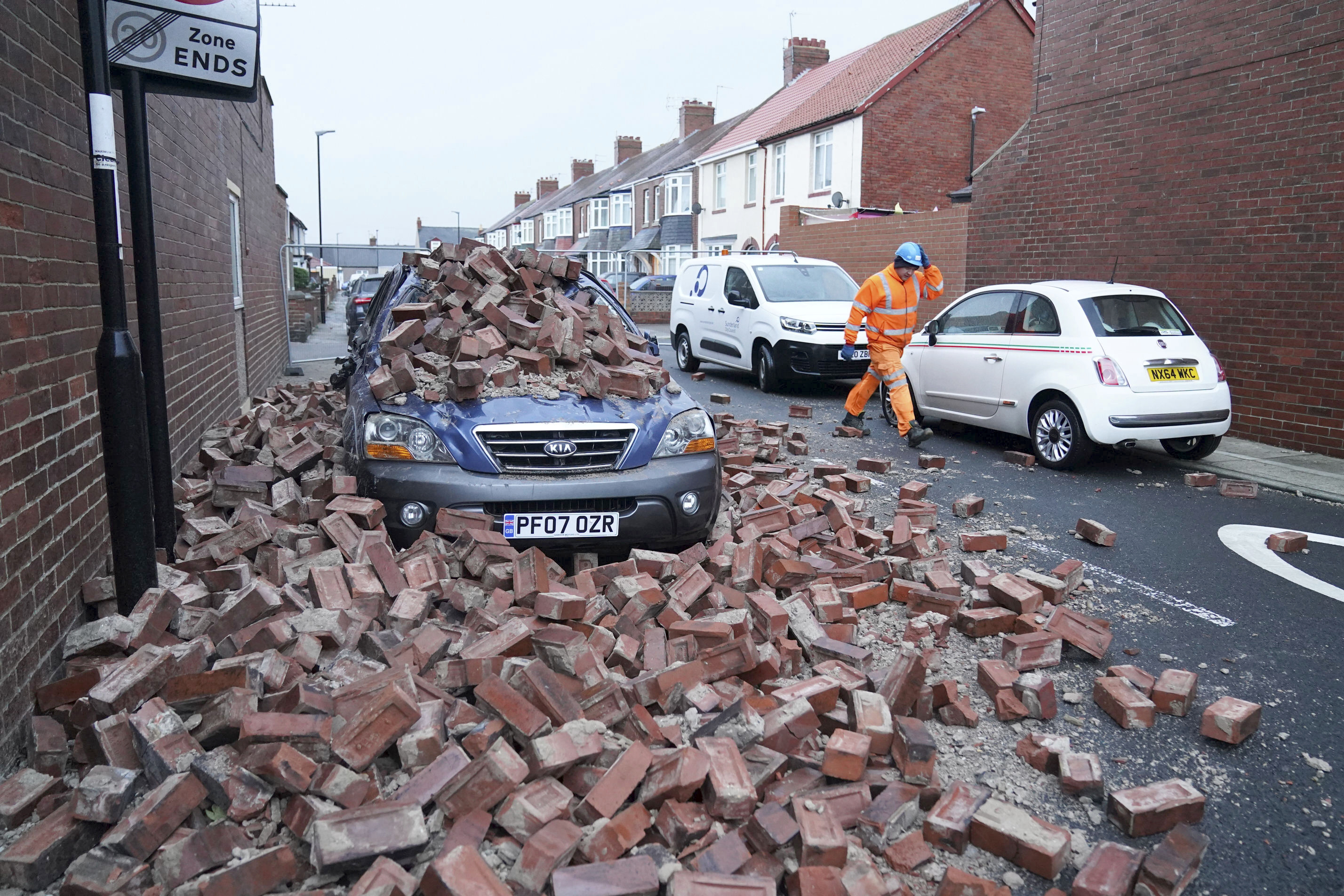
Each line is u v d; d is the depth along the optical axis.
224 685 2.94
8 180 3.14
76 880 2.30
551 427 4.62
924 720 3.62
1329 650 4.46
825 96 30.28
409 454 4.57
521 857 2.36
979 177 13.95
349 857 2.30
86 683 3.10
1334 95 8.96
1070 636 4.30
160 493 4.58
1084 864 2.76
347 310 22.53
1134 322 8.52
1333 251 9.10
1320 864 2.81
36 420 3.29
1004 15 26.91
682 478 4.75
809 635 3.98
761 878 2.34
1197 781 3.28
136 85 4.29
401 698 2.70
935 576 4.84
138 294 4.44
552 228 64.38
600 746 2.79
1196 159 10.48
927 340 10.27
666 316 35.00
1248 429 10.08
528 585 3.91
